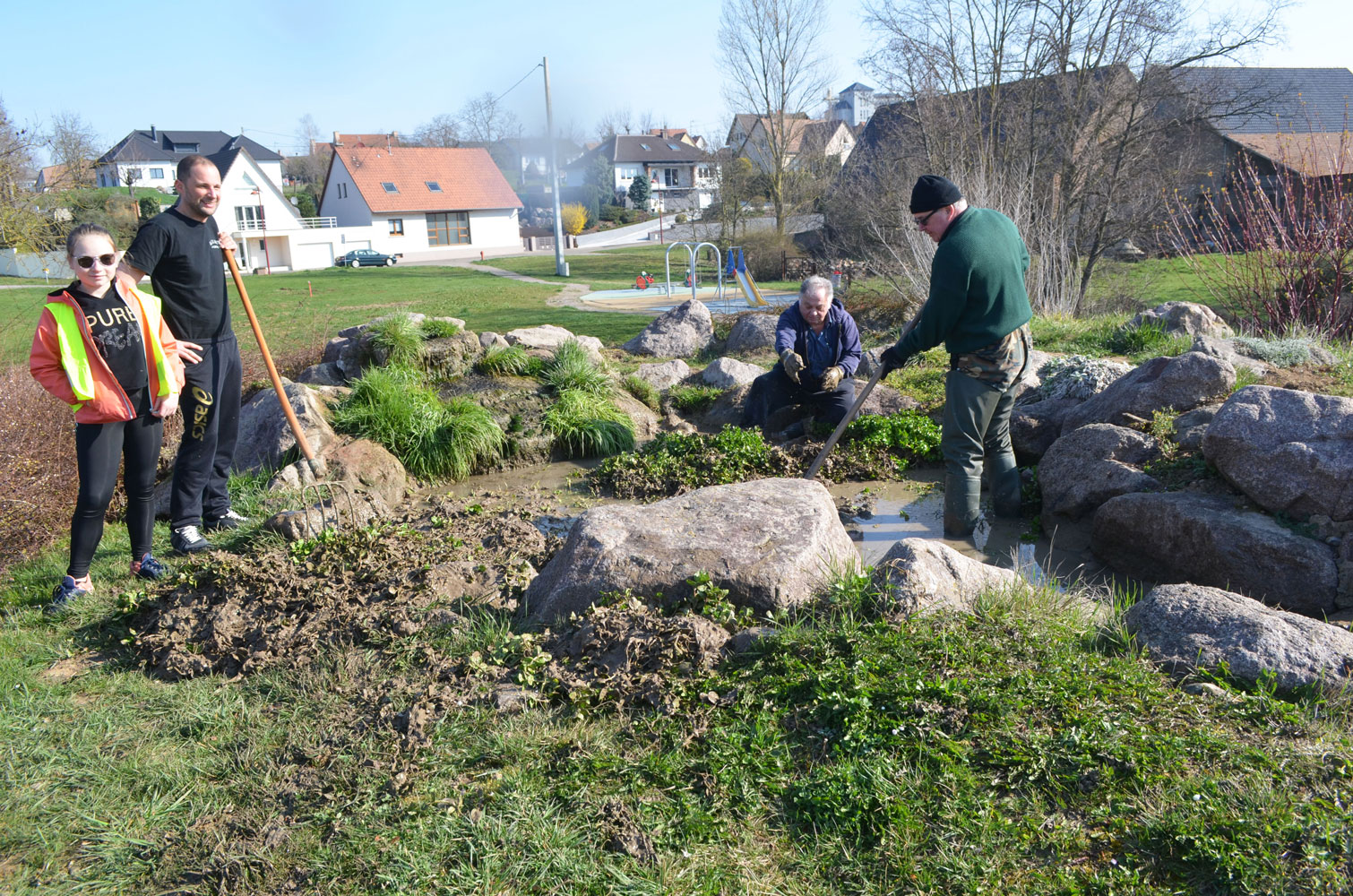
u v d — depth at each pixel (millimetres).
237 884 2492
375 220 58375
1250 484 4578
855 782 2680
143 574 4629
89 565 4469
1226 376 5848
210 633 3879
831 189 33844
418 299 28406
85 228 4152
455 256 60438
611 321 18406
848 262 21125
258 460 6473
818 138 40406
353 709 3311
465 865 2498
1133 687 2990
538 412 7824
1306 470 4379
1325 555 4137
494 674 3416
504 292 30359
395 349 8336
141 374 4367
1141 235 19156
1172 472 5188
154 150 78938
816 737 2936
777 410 7703
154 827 2762
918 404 7777
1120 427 5586
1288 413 4641
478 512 5770
